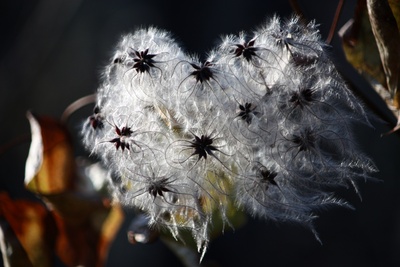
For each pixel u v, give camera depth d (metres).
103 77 0.46
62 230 0.57
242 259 1.34
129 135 0.44
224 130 0.44
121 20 1.46
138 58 0.44
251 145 0.44
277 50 0.44
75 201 0.56
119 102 0.45
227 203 0.44
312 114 0.44
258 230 1.34
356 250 1.27
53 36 1.29
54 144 0.56
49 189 0.56
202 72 0.44
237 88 0.44
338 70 0.45
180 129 0.44
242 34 0.45
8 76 1.33
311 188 0.44
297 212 0.44
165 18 1.45
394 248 1.24
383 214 1.25
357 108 0.44
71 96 1.39
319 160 0.44
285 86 0.44
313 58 0.44
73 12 1.28
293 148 0.44
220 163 0.44
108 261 1.31
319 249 1.29
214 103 0.44
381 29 0.48
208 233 0.44
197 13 1.42
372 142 1.21
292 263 1.31
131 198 0.45
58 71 1.41
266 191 0.44
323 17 1.28
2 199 0.57
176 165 0.44
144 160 0.44
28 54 1.30
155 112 0.44
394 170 1.22
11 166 1.37
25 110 1.36
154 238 0.50
